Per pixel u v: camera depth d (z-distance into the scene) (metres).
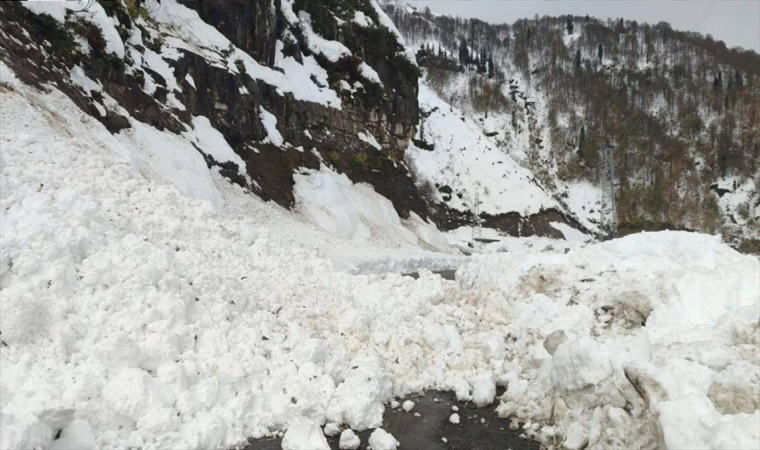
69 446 4.99
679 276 8.34
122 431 5.46
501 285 11.77
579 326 8.57
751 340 5.61
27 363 5.48
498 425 6.88
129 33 23.45
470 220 67.00
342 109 38.88
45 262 6.41
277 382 6.72
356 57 41.09
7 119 12.38
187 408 5.88
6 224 6.70
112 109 19.75
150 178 17.83
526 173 77.69
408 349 8.45
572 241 69.56
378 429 6.22
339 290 10.47
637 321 8.16
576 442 5.86
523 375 7.95
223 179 25.27
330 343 8.18
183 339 6.76
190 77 26.22
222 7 32.22
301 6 40.91
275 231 24.89
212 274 8.28
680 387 4.96
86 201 7.92
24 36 16.84
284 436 5.97
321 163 35.12
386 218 37.75
